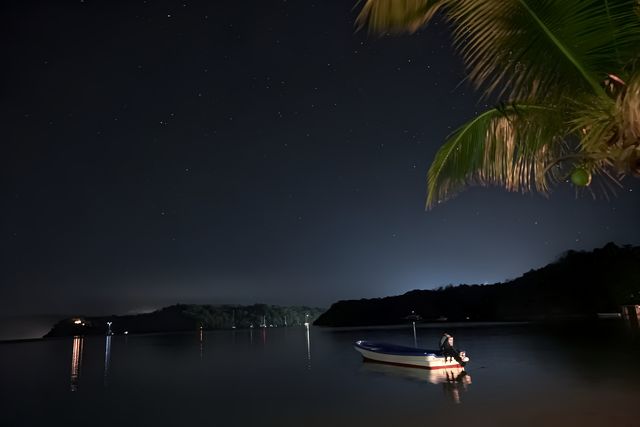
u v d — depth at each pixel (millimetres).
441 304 145375
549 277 104812
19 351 66375
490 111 5789
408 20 4332
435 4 4336
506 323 83000
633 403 11992
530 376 17906
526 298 104562
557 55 4047
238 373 26594
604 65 3939
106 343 88250
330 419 12984
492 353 28000
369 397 15953
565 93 4121
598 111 3836
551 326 57344
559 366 20016
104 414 15875
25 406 18172
